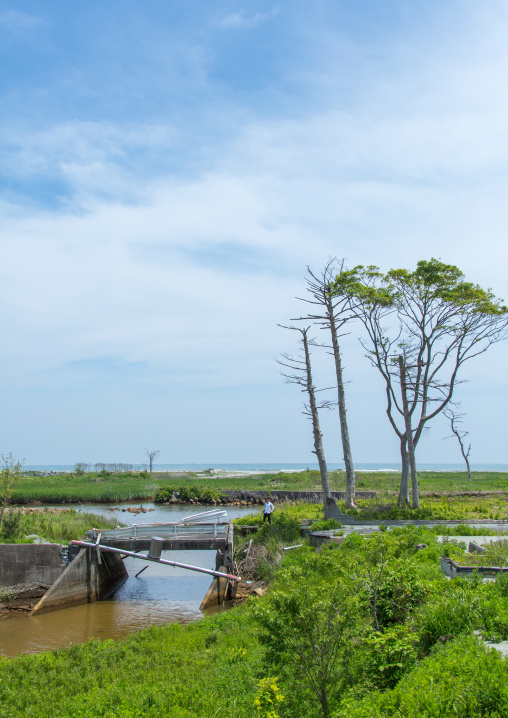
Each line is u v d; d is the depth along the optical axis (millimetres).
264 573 20734
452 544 15406
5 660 11703
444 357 31109
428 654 7812
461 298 29422
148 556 20688
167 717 7957
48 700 9234
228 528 23297
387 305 31844
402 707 5852
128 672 10469
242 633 12805
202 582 23797
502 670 6043
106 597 21344
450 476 70625
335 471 71562
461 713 5496
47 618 18203
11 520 24172
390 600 8922
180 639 12859
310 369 29750
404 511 26328
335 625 7578
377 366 33344
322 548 19281
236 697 8617
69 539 24719
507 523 24281
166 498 58125
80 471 90000
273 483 63969
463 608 8406
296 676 7605
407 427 31172
